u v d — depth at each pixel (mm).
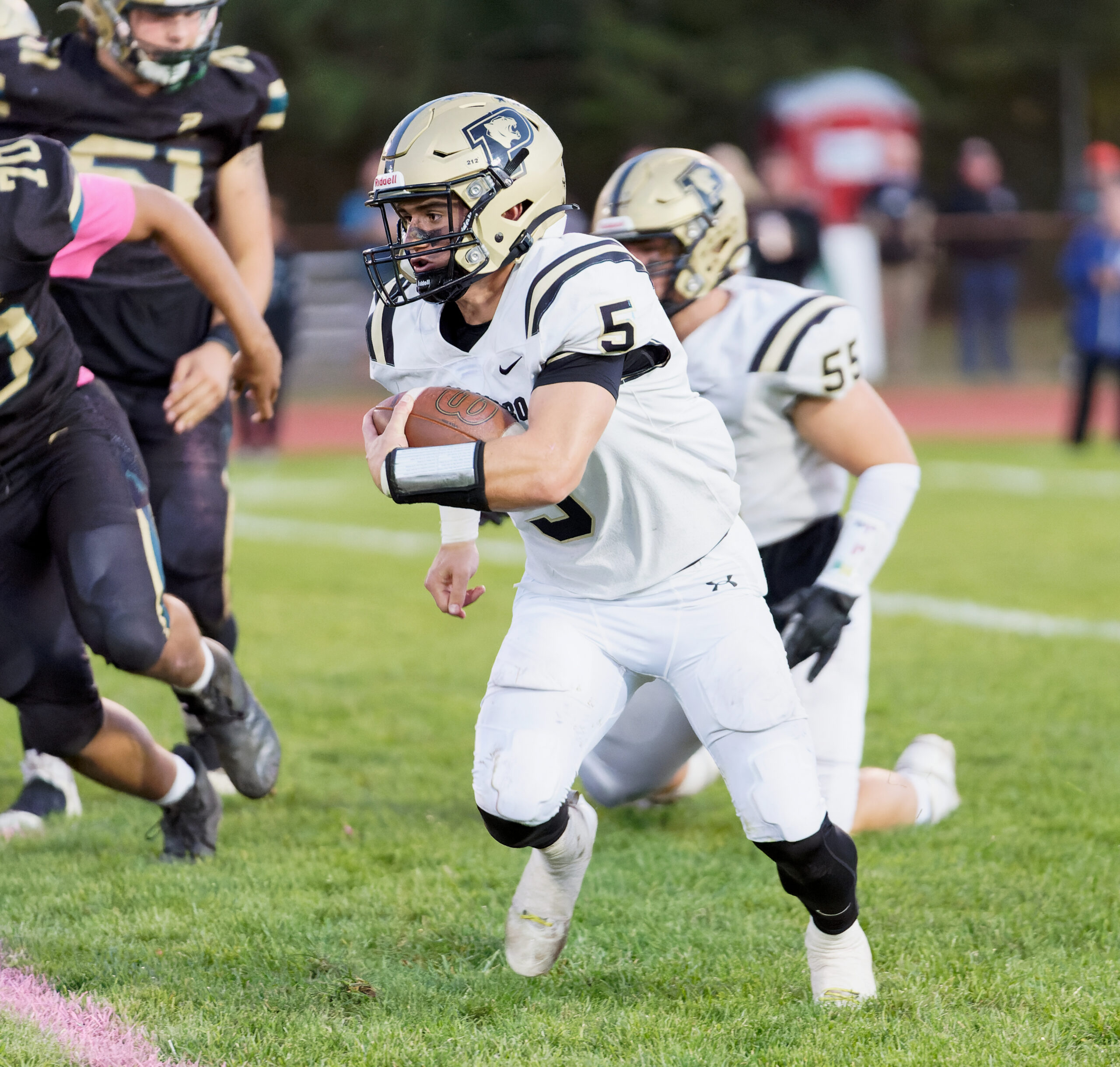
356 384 62500
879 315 60469
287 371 46781
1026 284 62688
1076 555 29141
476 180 9570
